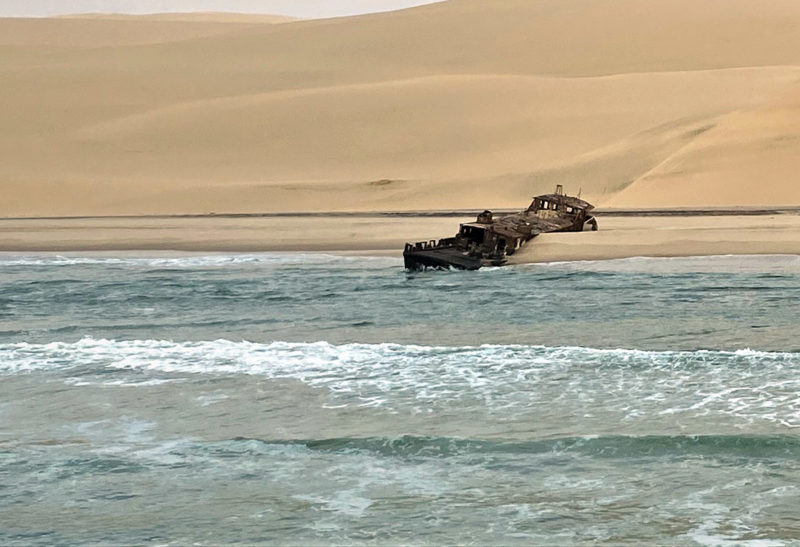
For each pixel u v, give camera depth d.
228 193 134.75
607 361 35.50
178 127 169.25
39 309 51.03
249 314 48.06
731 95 162.00
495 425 28.88
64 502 24.12
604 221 82.88
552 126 156.00
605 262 62.81
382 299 51.66
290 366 36.25
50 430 29.47
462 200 123.12
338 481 25.08
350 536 22.00
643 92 165.38
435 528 22.27
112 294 55.72
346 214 112.06
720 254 64.19
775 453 26.09
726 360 35.06
